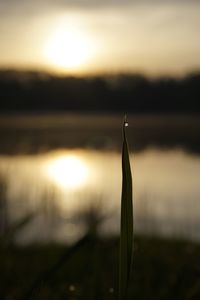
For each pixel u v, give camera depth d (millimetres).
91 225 2064
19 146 110938
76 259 4168
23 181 11414
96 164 60000
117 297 1170
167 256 4789
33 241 7938
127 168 1161
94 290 1997
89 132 162750
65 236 8438
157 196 21516
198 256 4559
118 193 17859
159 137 155875
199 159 78188
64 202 11633
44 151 94688
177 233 9148
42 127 190250
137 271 3766
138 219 12391
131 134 166625
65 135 153125
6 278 3406
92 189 16422
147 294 2875
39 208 2746
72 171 48688
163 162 69062
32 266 4598
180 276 2389
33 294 1379
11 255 4781
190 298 1654
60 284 3340
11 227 2160
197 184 37344
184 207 20281
